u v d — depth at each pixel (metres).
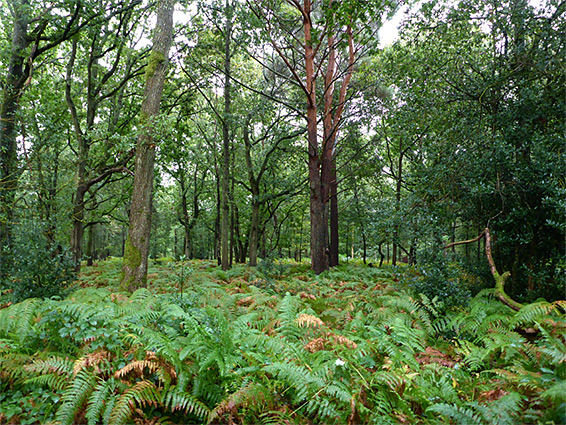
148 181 8.80
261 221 26.19
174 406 3.32
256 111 16.83
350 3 10.73
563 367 3.25
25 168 10.40
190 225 28.56
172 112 17.05
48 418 3.27
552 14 8.57
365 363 4.17
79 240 13.66
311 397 3.45
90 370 3.69
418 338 5.45
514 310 6.71
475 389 3.95
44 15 11.66
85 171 13.91
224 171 16.39
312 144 13.93
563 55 8.05
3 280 8.19
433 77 10.66
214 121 20.70
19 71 12.47
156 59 8.98
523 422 2.90
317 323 5.11
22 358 3.83
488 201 9.45
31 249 7.50
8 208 9.95
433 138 10.54
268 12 12.92
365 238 22.72
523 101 8.63
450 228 9.61
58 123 12.21
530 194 8.80
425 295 7.12
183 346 4.30
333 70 18.00
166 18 9.18
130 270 8.46
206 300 7.16
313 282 11.30
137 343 4.08
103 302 6.19
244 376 3.88
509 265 9.63
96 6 11.92
